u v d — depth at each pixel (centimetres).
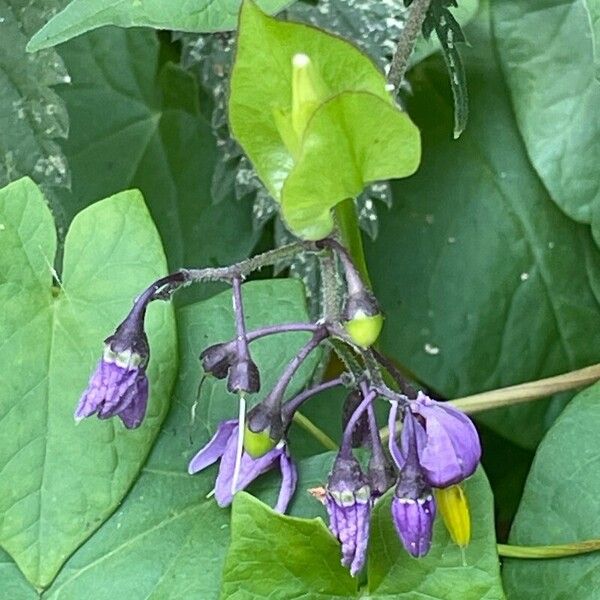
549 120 20
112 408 15
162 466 17
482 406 19
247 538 15
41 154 19
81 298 16
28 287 16
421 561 15
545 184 20
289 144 14
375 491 15
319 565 15
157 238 17
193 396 17
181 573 16
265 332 15
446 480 14
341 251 15
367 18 20
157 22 15
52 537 16
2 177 19
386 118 13
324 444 18
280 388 15
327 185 14
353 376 15
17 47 19
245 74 14
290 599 15
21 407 16
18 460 16
